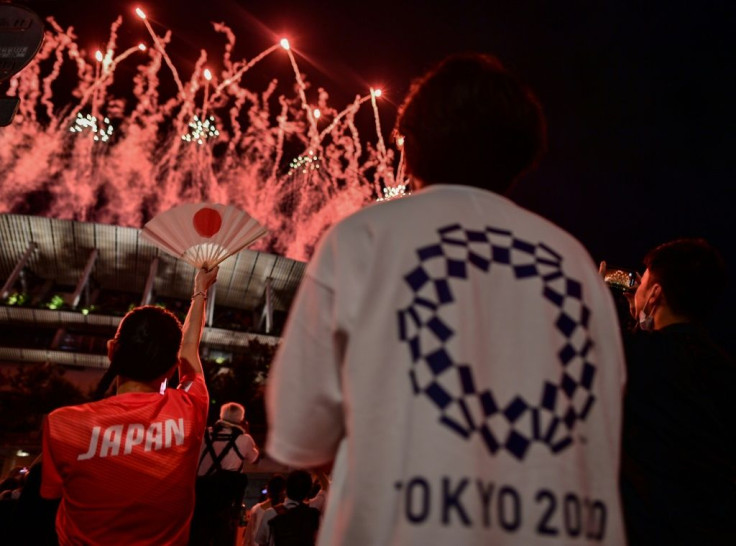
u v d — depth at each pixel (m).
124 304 46.28
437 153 1.14
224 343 42.72
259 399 29.52
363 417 0.88
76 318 38.94
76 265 46.44
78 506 1.89
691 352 1.86
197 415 2.13
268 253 45.12
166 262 45.66
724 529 1.68
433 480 0.83
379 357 0.90
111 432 1.96
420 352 0.90
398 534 0.82
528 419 0.90
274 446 0.99
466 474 0.84
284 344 1.01
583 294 1.04
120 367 2.17
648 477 1.74
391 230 0.99
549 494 0.87
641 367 1.84
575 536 0.87
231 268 46.91
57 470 1.92
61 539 1.92
